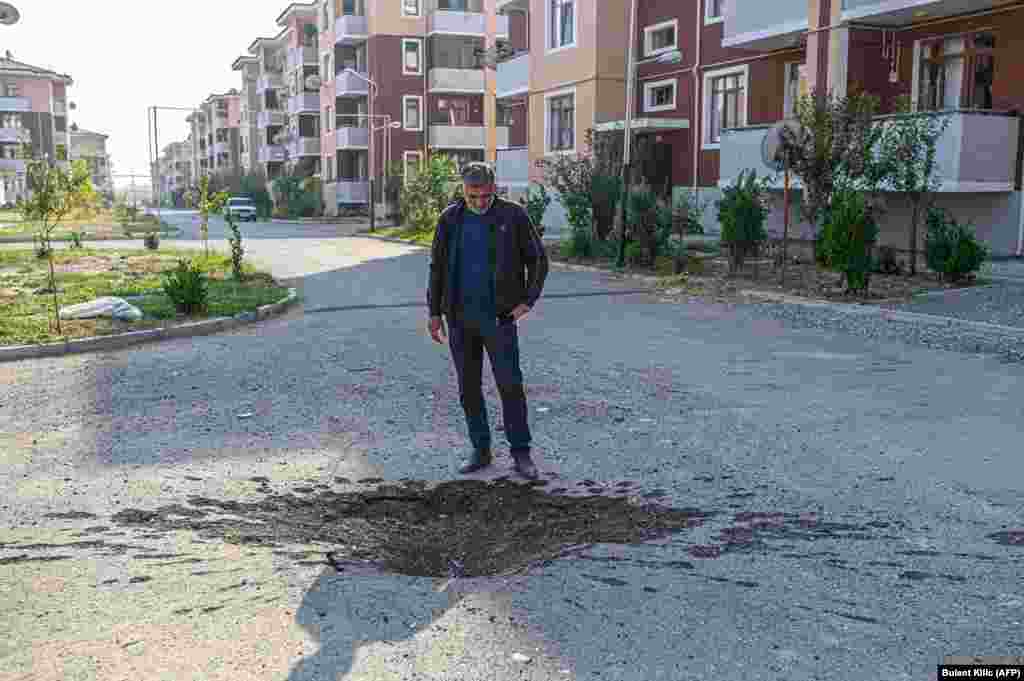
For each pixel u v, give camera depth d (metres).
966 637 3.05
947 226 15.65
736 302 13.01
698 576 3.61
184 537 4.16
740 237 15.50
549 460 5.43
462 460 5.48
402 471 5.27
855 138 13.79
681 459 5.41
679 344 9.63
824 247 13.20
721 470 5.18
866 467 5.19
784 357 8.84
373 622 3.20
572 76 29.02
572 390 7.38
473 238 5.09
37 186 12.52
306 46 63.75
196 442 5.93
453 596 3.43
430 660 2.92
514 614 3.26
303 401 7.09
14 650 3.01
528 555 3.94
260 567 3.76
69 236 33.41
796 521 4.30
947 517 4.32
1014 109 15.80
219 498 4.79
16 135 76.69
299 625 3.18
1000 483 4.84
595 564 3.75
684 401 6.96
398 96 50.94
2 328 10.31
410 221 32.19
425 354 9.10
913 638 3.05
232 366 8.63
